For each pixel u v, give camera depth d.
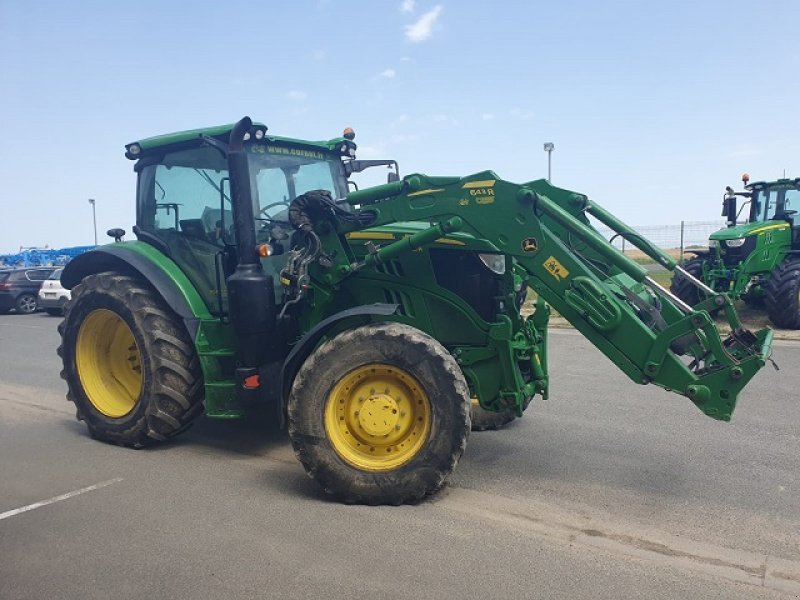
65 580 3.33
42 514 4.16
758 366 3.90
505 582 3.23
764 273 12.21
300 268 4.61
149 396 5.27
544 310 5.13
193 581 3.29
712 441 5.43
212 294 5.22
